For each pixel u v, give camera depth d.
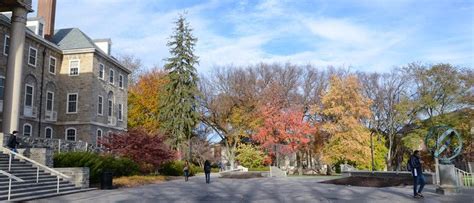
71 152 25.72
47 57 39.78
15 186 16.48
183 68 47.62
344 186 23.20
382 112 52.53
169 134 46.12
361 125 45.69
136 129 32.56
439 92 43.62
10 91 27.56
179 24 49.00
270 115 46.38
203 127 57.56
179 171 38.97
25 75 36.16
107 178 21.80
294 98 52.69
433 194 16.83
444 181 17.14
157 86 58.16
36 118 37.50
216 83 56.59
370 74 54.06
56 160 24.11
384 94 52.09
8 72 27.83
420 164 15.56
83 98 41.16
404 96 48.28
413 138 43.50
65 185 19.80
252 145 55.22
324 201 15.01
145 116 58.53
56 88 41.22
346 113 44.09
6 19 34.06
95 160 25.38
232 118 54.34
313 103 52.25
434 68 43.72
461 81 42.56
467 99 41.22
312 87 54.56
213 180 31.48
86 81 41.38
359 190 19.75
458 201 14.22
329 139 45.53
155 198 16.56
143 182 26.41
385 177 26.45
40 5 42.84
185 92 46.88
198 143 54.75
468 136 41.19
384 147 50.38
